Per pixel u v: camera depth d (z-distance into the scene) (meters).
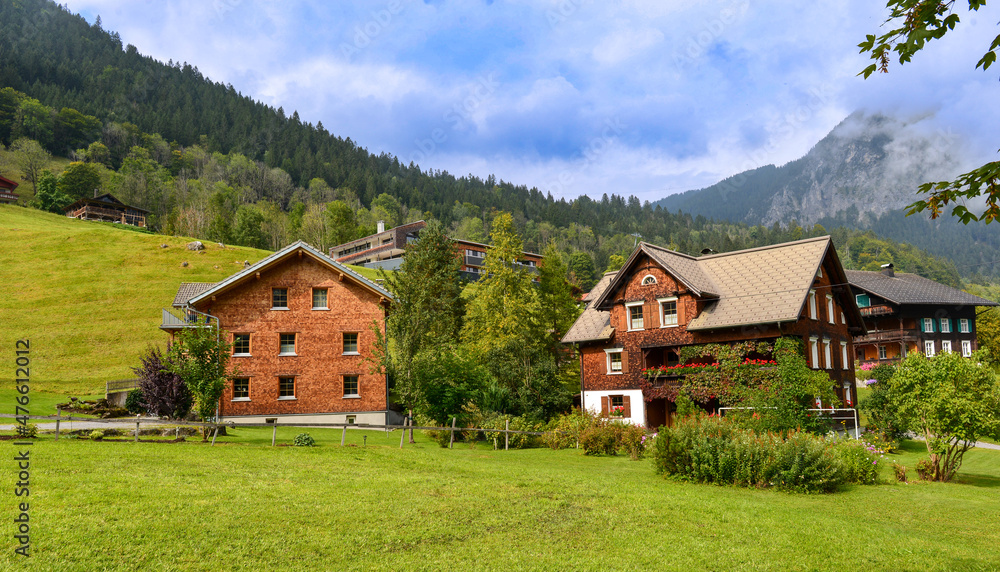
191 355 26.62
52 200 141.88
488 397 36.22
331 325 37.28
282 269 37.12
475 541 11.86
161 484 14.70
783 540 12.48
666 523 13.57
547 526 13.06
